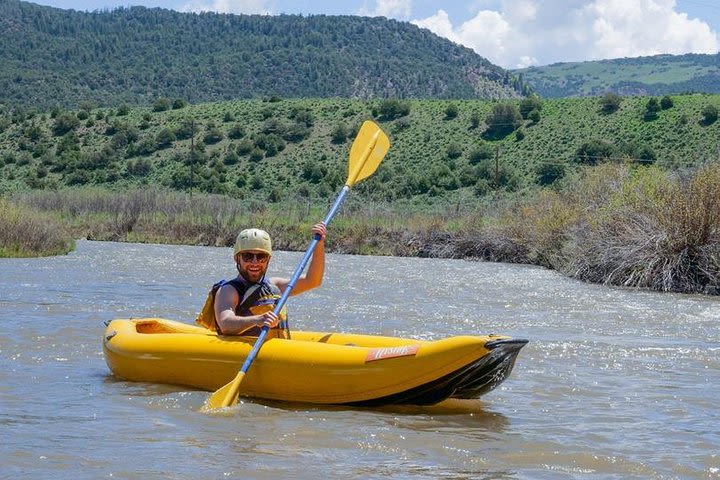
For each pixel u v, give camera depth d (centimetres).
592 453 516
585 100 8112
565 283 1742
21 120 9081
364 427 571
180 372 678
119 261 2148
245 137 8281
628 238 1762
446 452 516
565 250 2098
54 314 1083
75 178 7619
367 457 502
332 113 8875
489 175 6869
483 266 2311
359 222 3200
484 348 598
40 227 2347
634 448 530
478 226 2795
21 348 840
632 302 1384
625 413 625
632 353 882
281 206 3919
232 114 9012
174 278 1683
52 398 638
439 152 7625
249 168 7738
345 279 1775
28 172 7762
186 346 679
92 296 1306
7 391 657
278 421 584
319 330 1020
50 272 1730
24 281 1516
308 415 605
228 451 505
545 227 2383
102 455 489
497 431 569
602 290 1591
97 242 3241
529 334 1011
